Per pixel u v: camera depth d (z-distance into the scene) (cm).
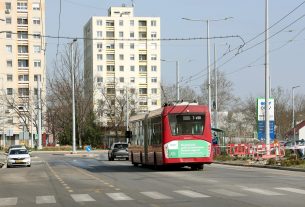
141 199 1597
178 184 2100
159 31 14762
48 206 1494
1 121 10600
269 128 3969
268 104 3806
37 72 11506
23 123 10244
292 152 4444
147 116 3406
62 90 9350
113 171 3209
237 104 10312
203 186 1984
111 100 11231
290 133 9656
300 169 2933
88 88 10169
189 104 3000
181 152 2955
